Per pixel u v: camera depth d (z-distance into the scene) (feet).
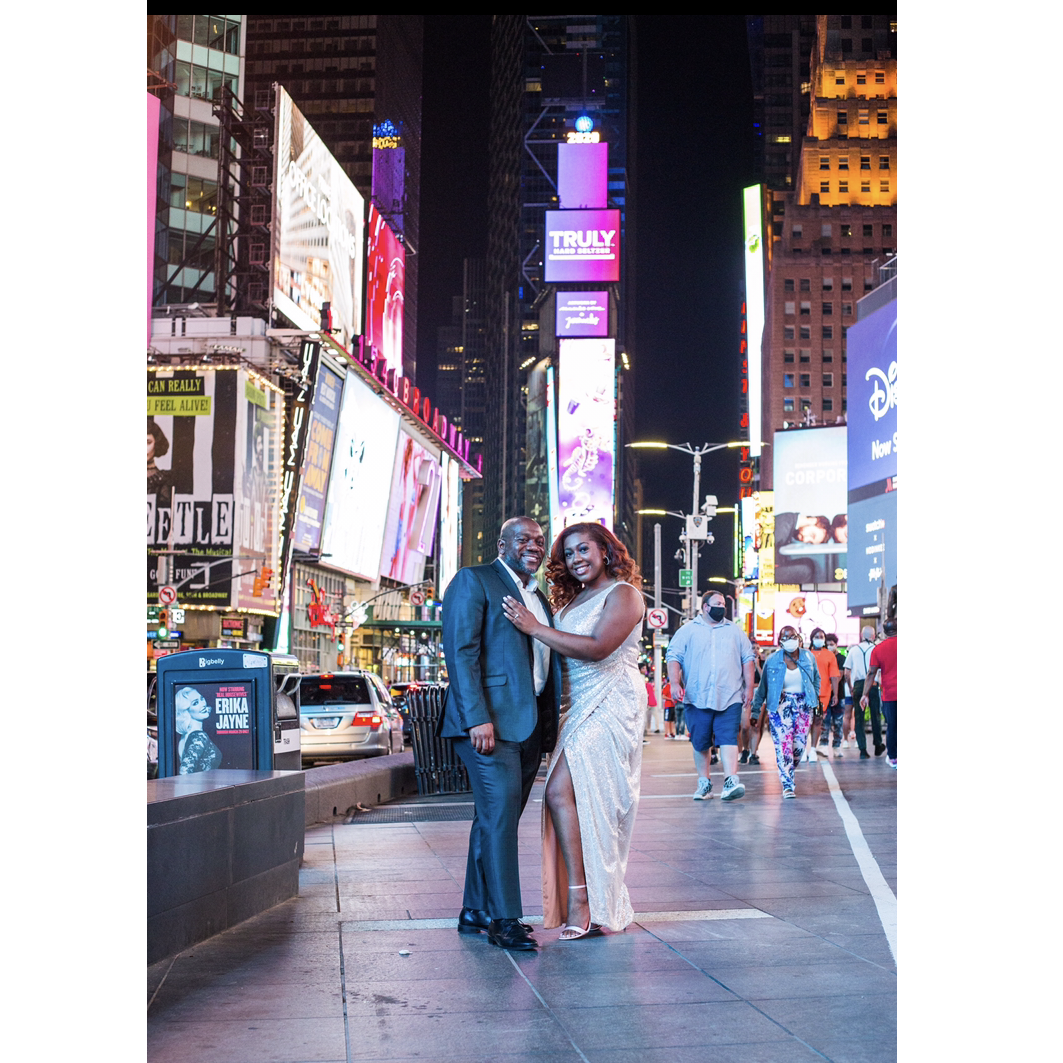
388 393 280.72
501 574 19.48
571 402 475.31
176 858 17.56
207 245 258.37
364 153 550.77
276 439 213.87
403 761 49.83
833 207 447.42
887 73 454.40
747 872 25.17
